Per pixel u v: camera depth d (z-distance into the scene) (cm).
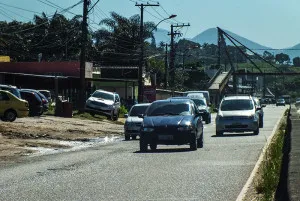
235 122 3064
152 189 1120
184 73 12769
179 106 2233
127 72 8925
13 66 7319
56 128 3294
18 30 11281
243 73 16075
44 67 7344
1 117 3491
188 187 1140
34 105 4175
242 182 1204
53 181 1267
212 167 1498
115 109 4975
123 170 1463
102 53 11062
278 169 1141
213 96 13350
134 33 11031
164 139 2092
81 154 2003
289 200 677
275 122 4697
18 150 2158
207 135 3144
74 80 6512
